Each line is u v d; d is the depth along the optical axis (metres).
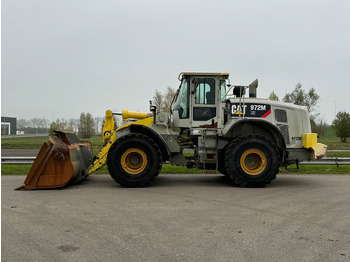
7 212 4.68
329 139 44.12
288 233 3.79
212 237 3.61
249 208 5.01
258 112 7.52
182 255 3.10
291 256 3.10
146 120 7.37
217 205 5.20
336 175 9.20
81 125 37.56
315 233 3.80
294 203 5.39
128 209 4.88
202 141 7.34
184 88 7.68
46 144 6.65
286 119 7.62
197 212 4.72
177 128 7.87
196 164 7.40
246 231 3.84
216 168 7.27
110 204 5.22
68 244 3.38
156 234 3.71
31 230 3.84
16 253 3.14
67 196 5.88
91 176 8.71
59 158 6.57
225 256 3.08
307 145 7.41
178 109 7.66
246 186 6.99
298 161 7.58
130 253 3.14
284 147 7.23
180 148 7.37
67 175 6.59
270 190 6.66
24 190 6.48
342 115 38.34
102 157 7.17
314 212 4.79
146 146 6.90
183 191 6.48
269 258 3.04
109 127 8.02
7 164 9.88
